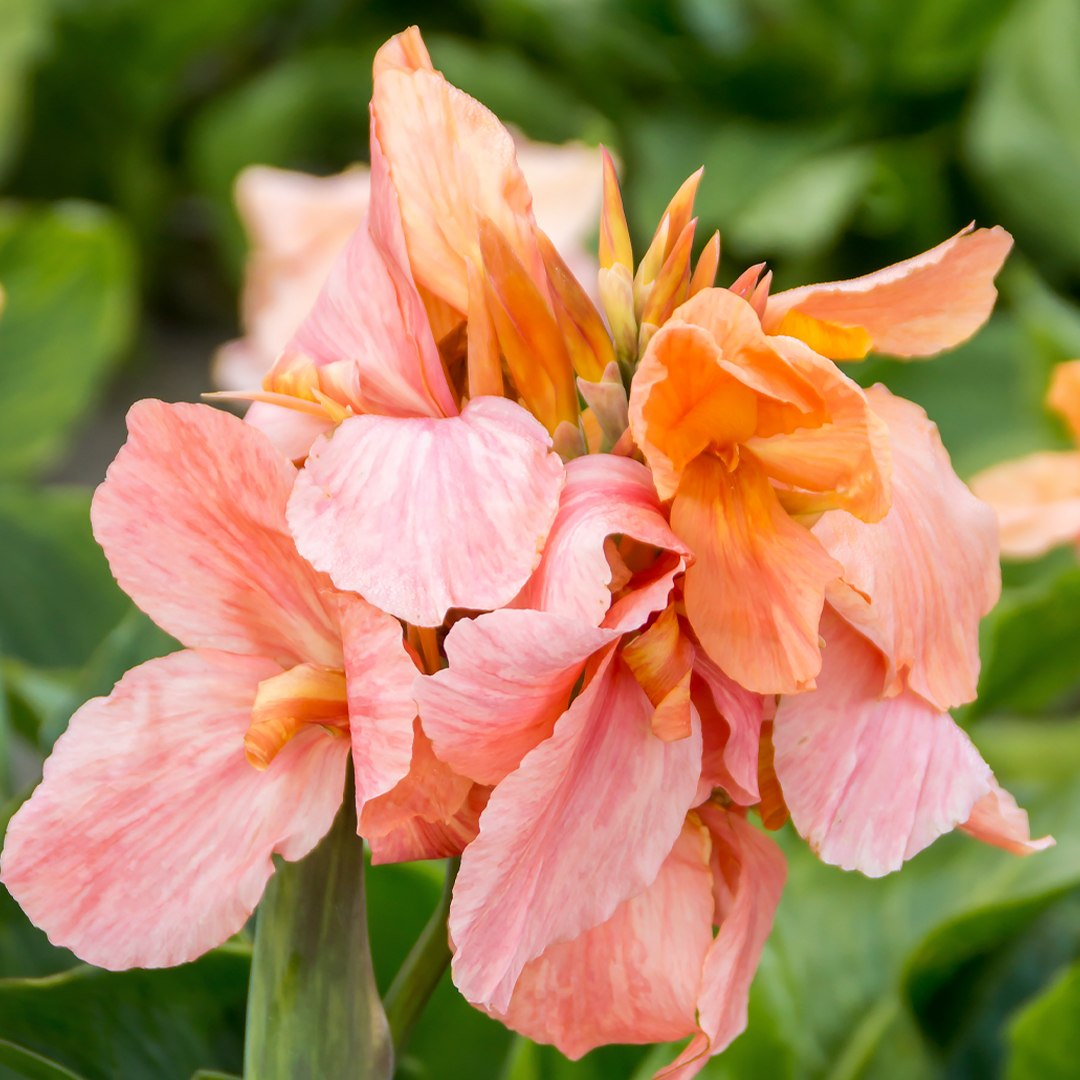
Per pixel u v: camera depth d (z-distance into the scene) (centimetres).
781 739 91
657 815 90
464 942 88
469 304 91
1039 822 135
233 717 92
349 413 92
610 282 92
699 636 90
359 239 93
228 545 91
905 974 112
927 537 92
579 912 90
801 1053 119
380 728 89
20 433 221
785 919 128
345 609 90
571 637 88
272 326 163
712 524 90
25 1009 100
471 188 92
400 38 92
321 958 92
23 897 90
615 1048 104
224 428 90
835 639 92
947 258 92
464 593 88
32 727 132
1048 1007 109
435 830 92
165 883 91
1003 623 128
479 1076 106
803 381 89
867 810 91
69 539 162
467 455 89
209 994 100
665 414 90
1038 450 217
